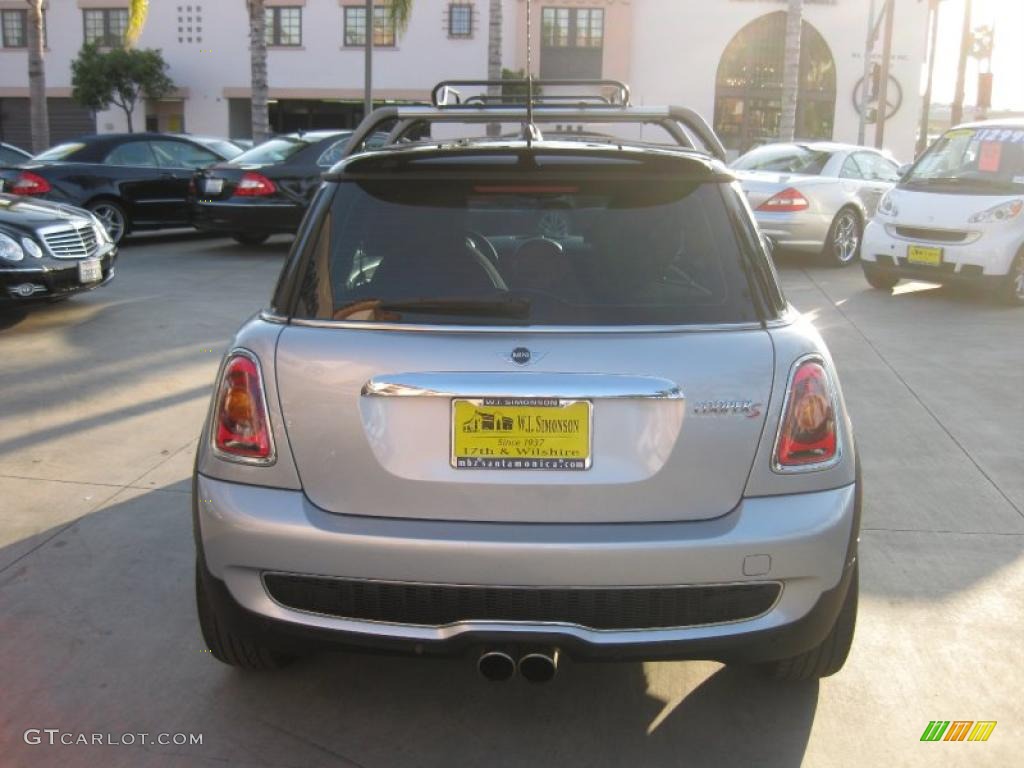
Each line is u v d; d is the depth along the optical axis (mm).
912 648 3342
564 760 2752
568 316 2559
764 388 2508
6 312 8617
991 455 5309
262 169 12445
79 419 5730
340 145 13023
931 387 6609
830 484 2566
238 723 2910
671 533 2451
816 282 11094
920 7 35781
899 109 36562
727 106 36188
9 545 4066
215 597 2641
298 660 3252
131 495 4617
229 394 2586
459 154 2789
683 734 2871
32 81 23609
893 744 2828
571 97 4254
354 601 2510
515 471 2467
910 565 3971
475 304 2580
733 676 3178
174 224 13531
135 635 3387
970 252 9320
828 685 3125
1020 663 3258
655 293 2615
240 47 36688
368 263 2680
